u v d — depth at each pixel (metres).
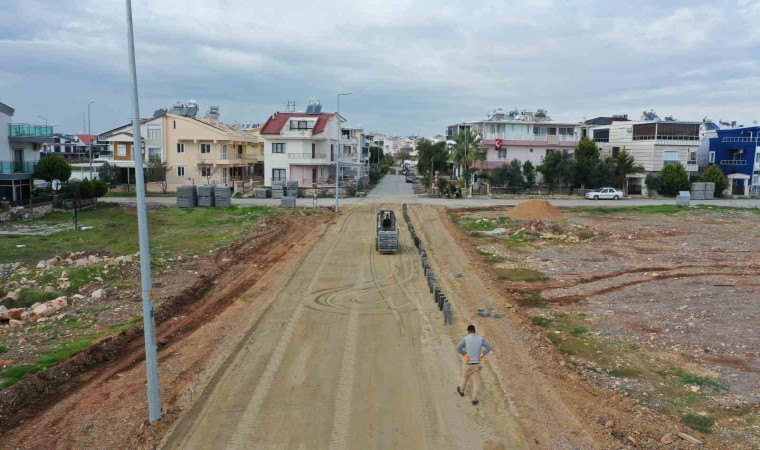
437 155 98.81
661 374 16.09
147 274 12.41
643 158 77.25
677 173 72.12
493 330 19.62
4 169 50.84
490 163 81.19
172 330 19.44
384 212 35.53
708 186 70.12
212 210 53.25
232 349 17.48
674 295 24.38
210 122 84.56
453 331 19.52
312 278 27.23
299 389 14.73
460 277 27.78
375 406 13.81
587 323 20.86
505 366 16.39
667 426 12.86
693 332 19.52
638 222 47.97
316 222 46.88
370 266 30.11
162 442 11.98
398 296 24.12
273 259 31.72
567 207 58.34
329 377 15.53
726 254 33.97
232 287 25.44
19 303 22.62
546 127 82.75
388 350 17.64
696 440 12.16
